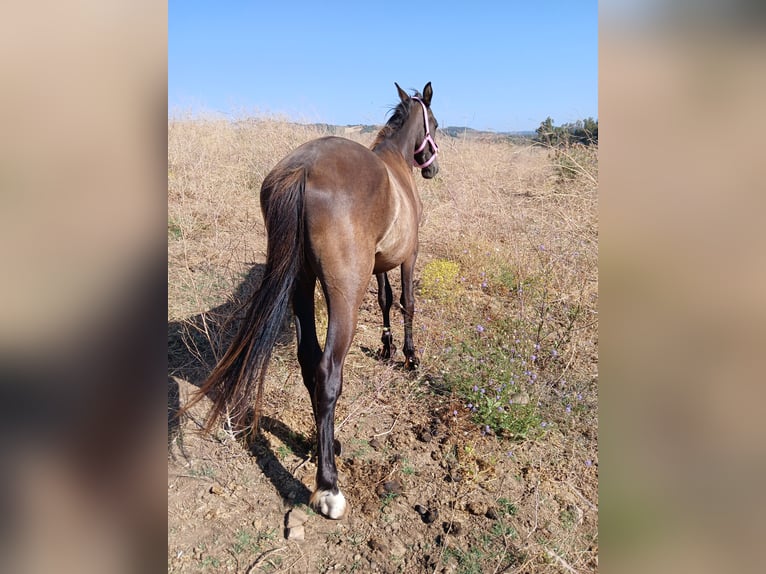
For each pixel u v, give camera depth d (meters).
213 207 5.80
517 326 4.09
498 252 5.38
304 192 2.35
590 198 5.48
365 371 3.72
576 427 3.25
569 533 2.46
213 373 2.31
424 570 2.23
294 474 2.74
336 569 2.23
